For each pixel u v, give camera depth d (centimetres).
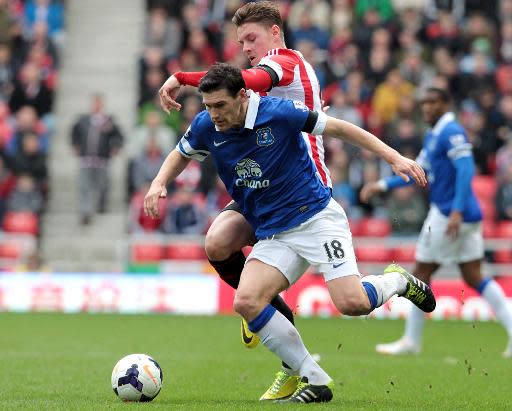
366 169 6794
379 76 7556
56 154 8225
